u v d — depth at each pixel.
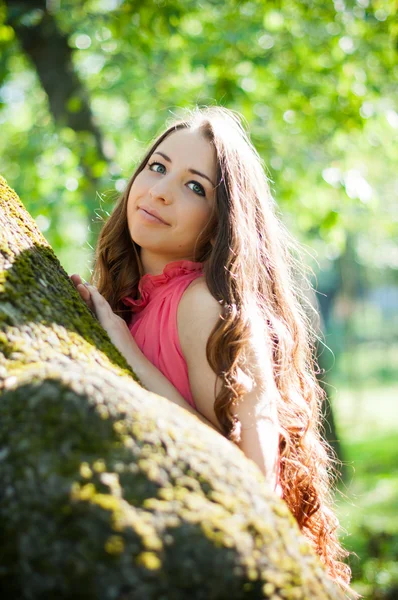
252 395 1.81
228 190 1.99
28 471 1.18
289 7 6.85
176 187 1.97
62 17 6.61
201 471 1.26
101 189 5.88
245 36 6.45
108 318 1.91
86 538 1.12
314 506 2.14
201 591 1.14
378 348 30.94
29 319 1.54
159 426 1.28
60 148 6.56
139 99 8.10
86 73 8.04
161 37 6.62
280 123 7.27
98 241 2.29
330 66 7.13
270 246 2.18
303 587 1.24
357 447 12.62
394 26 6.60
